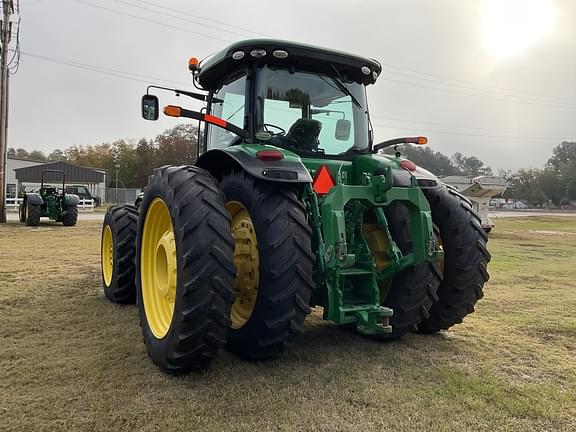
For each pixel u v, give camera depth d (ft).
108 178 199.00
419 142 13.11
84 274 19.56
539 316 14.21
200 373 9.03
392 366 9.73
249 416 7.38
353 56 11.66
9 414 7.26
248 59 11.11
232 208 10.41
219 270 8.50
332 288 9.55
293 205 9.27
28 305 14.30
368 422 7.28
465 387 8.68
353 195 9.48
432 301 11.07
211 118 10.67
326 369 9.46
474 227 11.61
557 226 70.28
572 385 8.94
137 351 10.27
